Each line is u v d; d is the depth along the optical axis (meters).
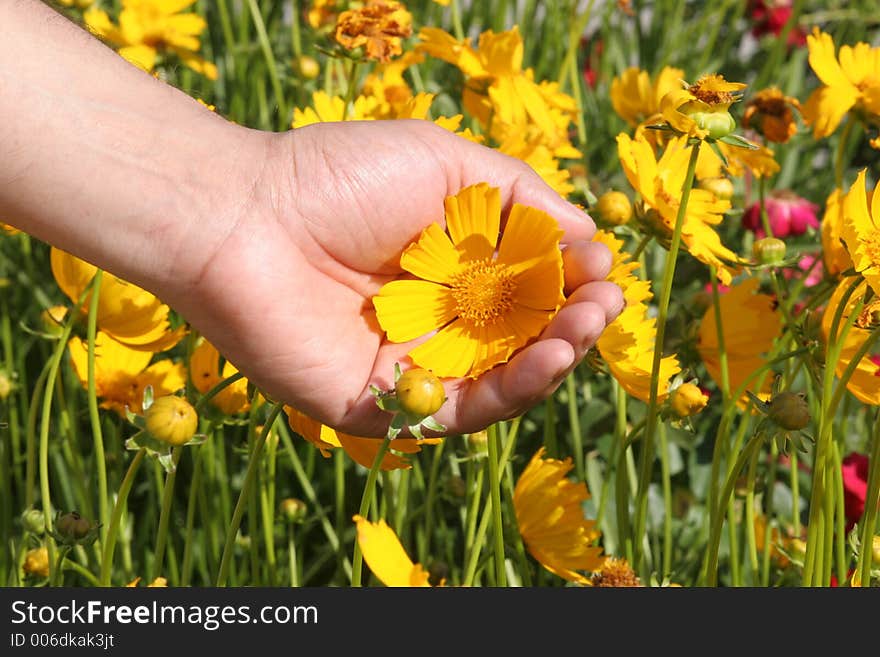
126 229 0.60
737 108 1.04
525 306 0.63
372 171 0.63
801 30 1.45
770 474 0.78
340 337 0.63
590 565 0.69
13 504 0.89
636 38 1.35
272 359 0.62
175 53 1.00
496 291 0.63
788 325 0.71
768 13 1.43
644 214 0.70
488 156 0.65
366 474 0.89
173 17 0.99
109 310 0.74
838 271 0.71
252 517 0.74
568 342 0.61
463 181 0.65
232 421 0.72
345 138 0.63
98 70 0.61
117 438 0.80
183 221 0.61
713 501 0.68
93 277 0.73
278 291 0.61
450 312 0.63
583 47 1.38
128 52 0.96
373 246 0.64
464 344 0.63
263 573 0.84
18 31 0.60
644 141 0.69
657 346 0.65
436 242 0.63
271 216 0.62
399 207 0.63
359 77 1.06
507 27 1.33
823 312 0.68
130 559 0.81
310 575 0.84
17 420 0.89
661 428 0.77
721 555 0.85
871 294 0.64
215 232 0.61
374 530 0.54
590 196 0.76
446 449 0.85
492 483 0.63
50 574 0.69
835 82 0.80
